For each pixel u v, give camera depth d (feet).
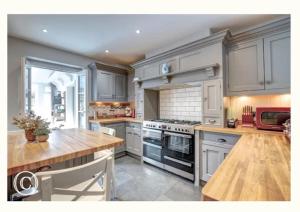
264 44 6.45
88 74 11.93
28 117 4.53
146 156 10.03
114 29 7.57
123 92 13.82
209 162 7.10
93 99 12.17
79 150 3.65
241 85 7.06
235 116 8.13
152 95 11.71
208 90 7.50
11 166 2.73
